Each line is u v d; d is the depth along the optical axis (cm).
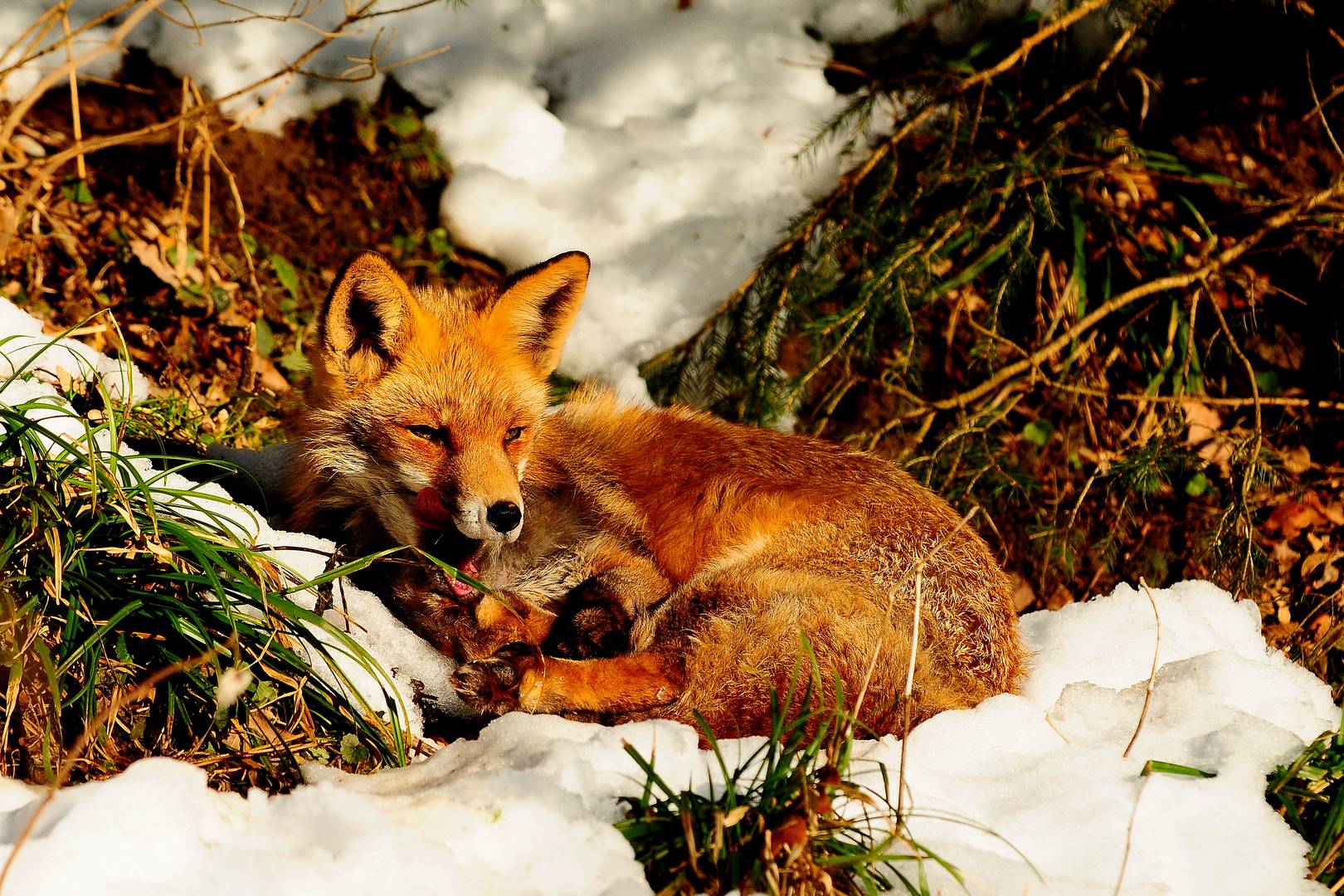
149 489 565
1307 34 1341
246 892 378
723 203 1288
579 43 1342
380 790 480
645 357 1227
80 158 1028
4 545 519
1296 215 1191
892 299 1134
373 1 725
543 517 771
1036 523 1138
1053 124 1249
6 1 1123
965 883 469
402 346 723
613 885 428
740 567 706
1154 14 1211
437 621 696
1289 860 519
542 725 529
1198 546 1127
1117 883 480
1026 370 1172
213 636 542
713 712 612
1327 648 886
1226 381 1249
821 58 1363
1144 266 1264
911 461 1101
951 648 672
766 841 445
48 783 461
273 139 1219
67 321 968
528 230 1269
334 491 741
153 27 1165
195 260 1091
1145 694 643
